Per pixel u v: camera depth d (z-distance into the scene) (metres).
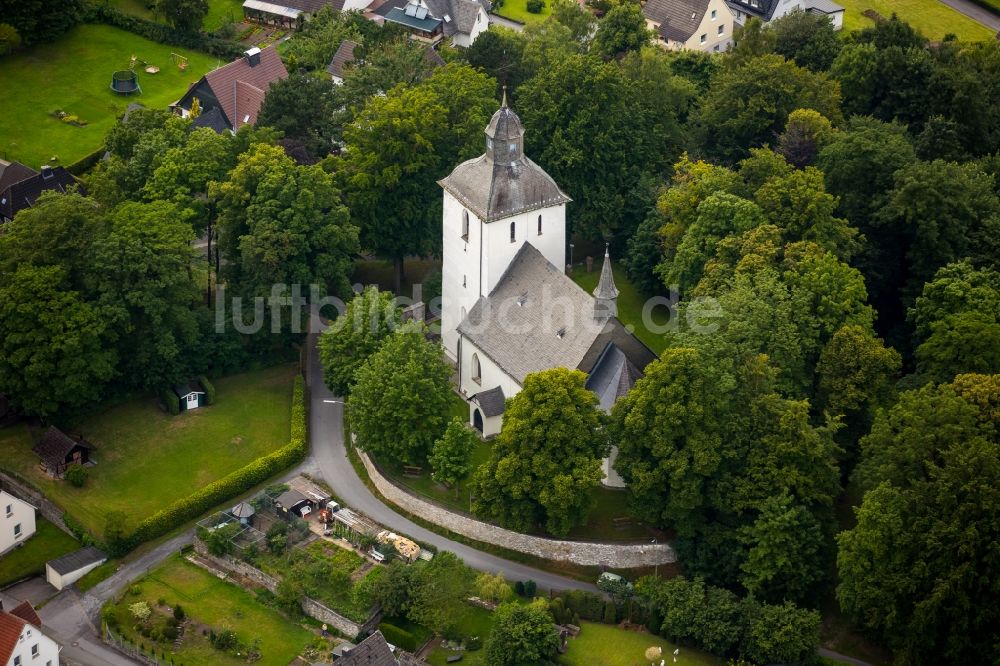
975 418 141.50
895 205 175.88
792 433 147.50
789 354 156.25
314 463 170.88
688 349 149.00
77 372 167.25
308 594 151.00
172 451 171.75
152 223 175.00
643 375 160.12
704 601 144.50
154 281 171.12
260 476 167.38
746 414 150.88
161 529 160.75
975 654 135.62
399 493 162.62
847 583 141.38
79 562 156.50
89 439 173.00
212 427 175.75
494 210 166.00
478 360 171.12
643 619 147.38
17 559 158.62
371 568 154.38
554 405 149.00
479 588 148.00
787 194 172.75
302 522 159.12
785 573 146.00
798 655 139.50
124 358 175.25
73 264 171.00
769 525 144.25
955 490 135.62
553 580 153.38
